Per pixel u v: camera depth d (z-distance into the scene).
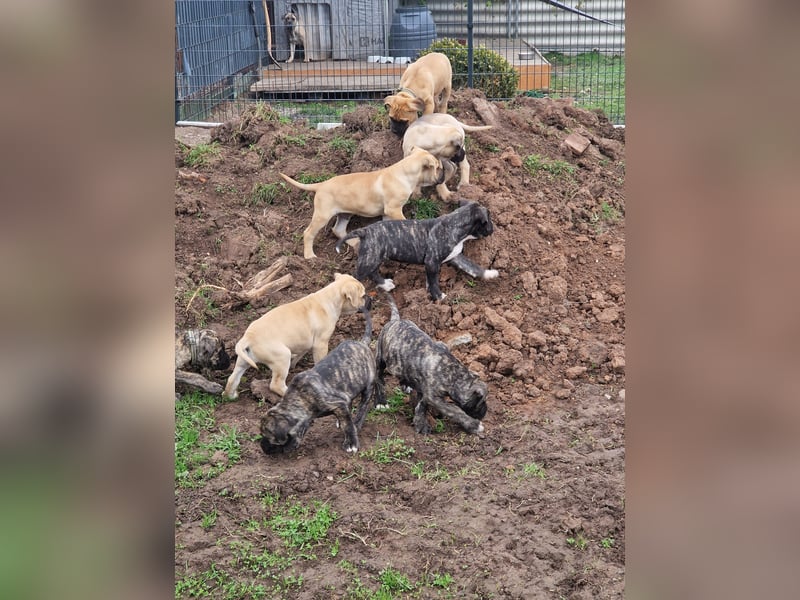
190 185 10.76
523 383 7.86
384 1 21.34
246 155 11.41
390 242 8.69
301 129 12.19
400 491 6.32
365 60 21.17
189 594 5.25
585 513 6.05
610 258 9.89
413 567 5.52
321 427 7.18
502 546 5.71
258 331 7.29
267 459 6.68
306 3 21.12
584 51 22.73
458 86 16.42
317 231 9.51
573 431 7.15
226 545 5.71
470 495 6.26
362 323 8.59
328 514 6.03
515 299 8.96
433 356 6.94
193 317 8.41
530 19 23.44
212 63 17.67
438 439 7.04
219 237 9.84
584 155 12.09
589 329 8.68
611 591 5.27
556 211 10.50
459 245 8.74
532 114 12.70
